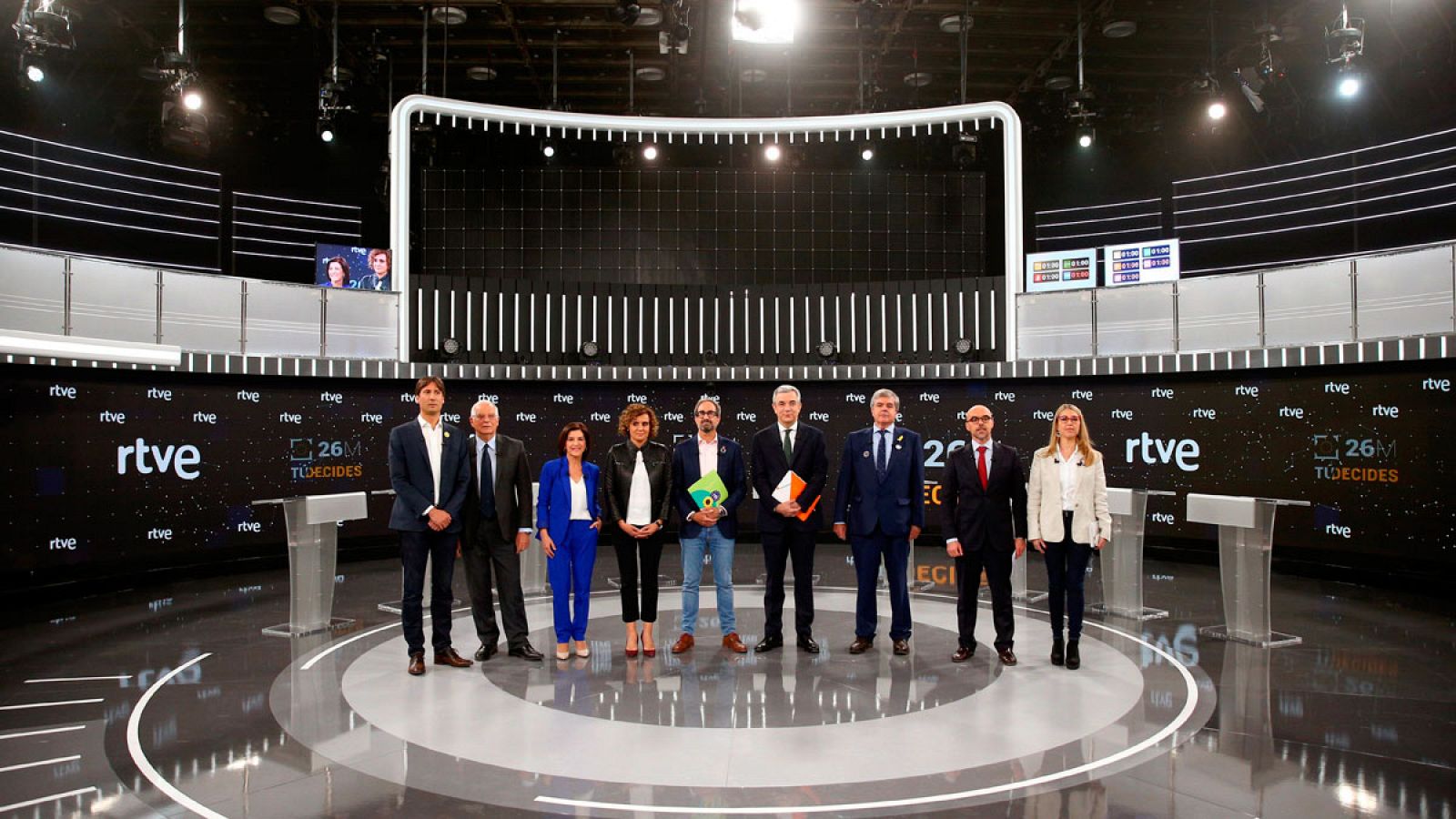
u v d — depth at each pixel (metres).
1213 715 4.88
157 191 14.59
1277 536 9.94
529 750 4.36
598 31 13.22
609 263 14.46
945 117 11.70
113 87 14.53
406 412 11.70
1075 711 4.93
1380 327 9.09
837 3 12.12
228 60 14.04
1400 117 13.29
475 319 11.89
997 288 11.95
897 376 11.78
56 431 9.01
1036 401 11.73
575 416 12.35
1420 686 5.43
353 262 11.11
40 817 3.68
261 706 5.12
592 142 15.04
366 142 16.27
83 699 5.30
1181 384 10.79
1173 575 9.73
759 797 3.80
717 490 6.11
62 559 8.96
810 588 6.27
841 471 6.31
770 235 14.59
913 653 6.21
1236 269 14.30
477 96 15.79
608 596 8.67
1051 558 5.87
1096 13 12.43
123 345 8.98
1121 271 11.92
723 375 12.12
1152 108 15.80
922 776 4.02
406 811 3.69
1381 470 9.06
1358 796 3.81
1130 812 3.66
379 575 10.00
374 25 12.74
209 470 10.22
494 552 6.14
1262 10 11.80
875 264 14.63
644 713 4.91
